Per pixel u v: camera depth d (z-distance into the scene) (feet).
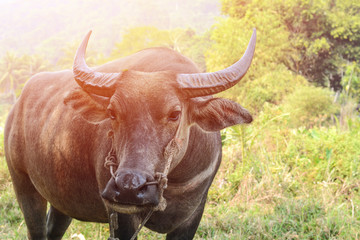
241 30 76.69
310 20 87.15
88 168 11.04
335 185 20.80
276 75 67.56
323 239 15.15
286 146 25.68
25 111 13.55
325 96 58.23
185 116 9.05
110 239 9.41
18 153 13.56
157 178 7.95
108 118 9.48
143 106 8.29
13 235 16.07
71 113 11.59
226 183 21.09
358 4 88.12
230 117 9.34
